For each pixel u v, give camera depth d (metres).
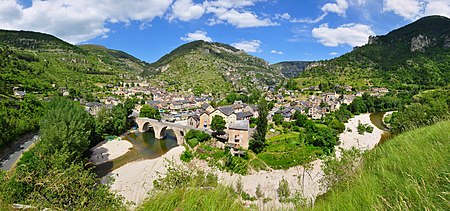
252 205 6.68
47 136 28.67
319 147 47.44
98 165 41.75
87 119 42.28
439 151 6.76
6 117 46.00
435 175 5.32
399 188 5.34
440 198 4.44
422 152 7.27
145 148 53.97
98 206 8.10
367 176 6.87
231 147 45.28
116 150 51.06
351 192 6.08
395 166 6.83
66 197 7.77
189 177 8.65
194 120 65.75
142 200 7.34
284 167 38.56
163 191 6.71
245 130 46.72
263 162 39.88
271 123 69.81
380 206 4.86
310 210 6.38
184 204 5.95
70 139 29.67
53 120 32.22
